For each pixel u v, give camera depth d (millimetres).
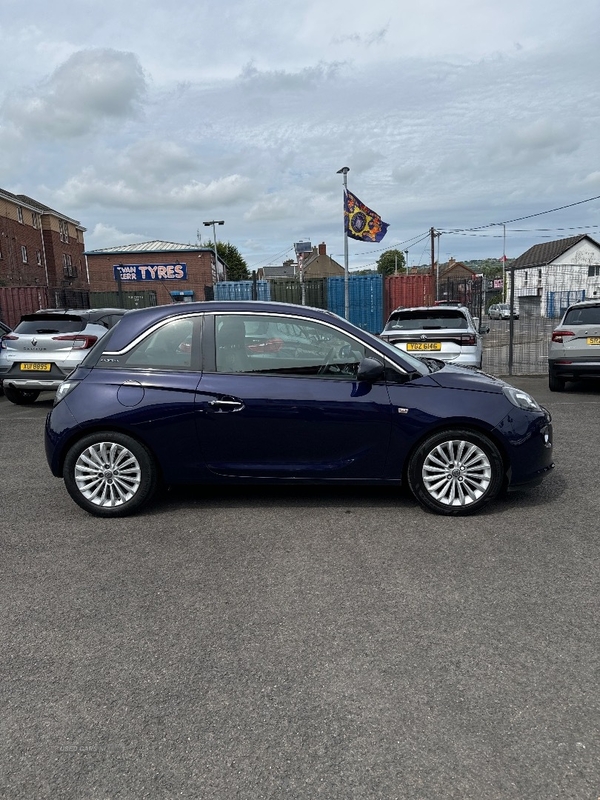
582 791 1936
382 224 18453
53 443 4516
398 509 4617
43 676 2609
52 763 2107
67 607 3211
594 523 4250
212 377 4469
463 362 8898
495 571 3527
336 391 4398
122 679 2578
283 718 2312
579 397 10047
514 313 14586
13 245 39531
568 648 2736
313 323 4520
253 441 4434
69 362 9492
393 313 9938
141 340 4625
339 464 4449
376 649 2758
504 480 4504
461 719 2283
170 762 2100
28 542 4117
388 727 2248
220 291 20891
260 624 3000
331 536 4113
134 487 4543
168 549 3953
